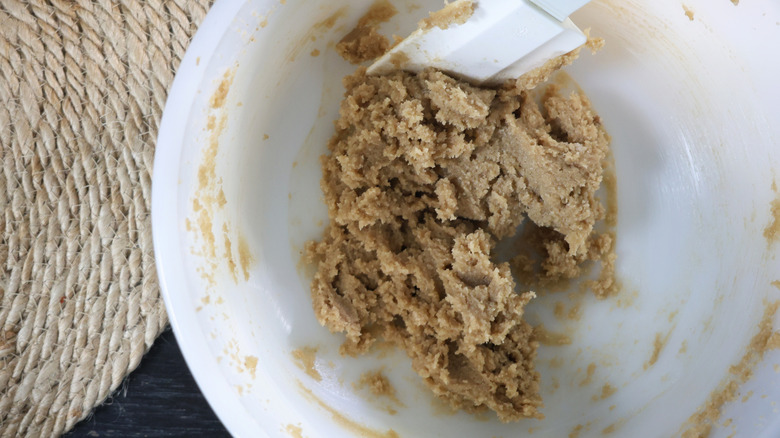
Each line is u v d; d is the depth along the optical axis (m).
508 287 0.25
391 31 0.27
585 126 0.26
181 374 0.31
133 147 0.29
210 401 0.23
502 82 0.26
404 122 0.25
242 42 0.23
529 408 0.26
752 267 0.24
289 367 0.25
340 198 0.26
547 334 0.28
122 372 0.30
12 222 0.29
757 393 0.23
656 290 0.27
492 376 0.26
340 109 0.26
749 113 0.24
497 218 0.27
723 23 0.24
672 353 0.26
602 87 0.27
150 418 0.30
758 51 0.23
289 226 0.26
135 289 0.30
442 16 0.22
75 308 0.29
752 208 0.25
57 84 0.29
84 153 0.29
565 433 0.26
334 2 0.24
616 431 0.26
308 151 0.27
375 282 0.27
